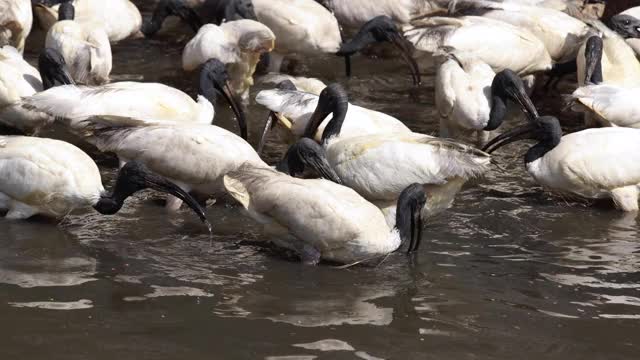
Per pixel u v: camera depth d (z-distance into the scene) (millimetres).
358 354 10242
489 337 10750
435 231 13445
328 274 12023
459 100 16344
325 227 11914
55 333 10359
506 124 17969
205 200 14008
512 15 19781
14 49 16422
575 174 14141
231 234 13039
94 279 11586
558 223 13867
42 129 16031
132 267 11945
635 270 12492
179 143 13344
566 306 11516
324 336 10570
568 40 19531
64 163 12688
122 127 13727
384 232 12164
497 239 13289
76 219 13195
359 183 13172
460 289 11828
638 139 14227
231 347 10250
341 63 20766
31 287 11281
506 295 11727
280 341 10414
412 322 10984
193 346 10242
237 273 11945
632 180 14125
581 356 10461
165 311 10922
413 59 19359
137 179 12750
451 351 10422
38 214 13031
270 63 19484
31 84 15352
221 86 15977
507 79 16312
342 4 20766
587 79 17422
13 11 17828
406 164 12969
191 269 11992
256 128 17094
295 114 15047
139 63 19922
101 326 10539
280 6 19000
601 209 14383
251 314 10953
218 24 20578
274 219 12156
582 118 18422
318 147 13227
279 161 15289
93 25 17875
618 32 19766
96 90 14547
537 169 14477
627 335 10922
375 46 21281
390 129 14812
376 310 11203
